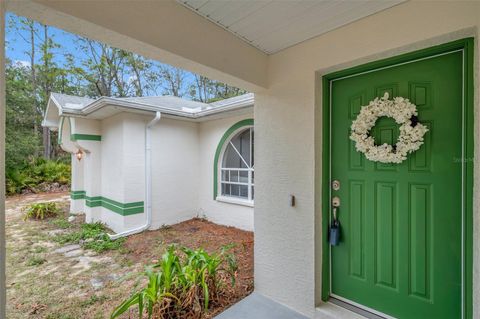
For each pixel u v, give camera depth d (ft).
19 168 35.73
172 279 7.14
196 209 20.06
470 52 5.01
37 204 21.63
